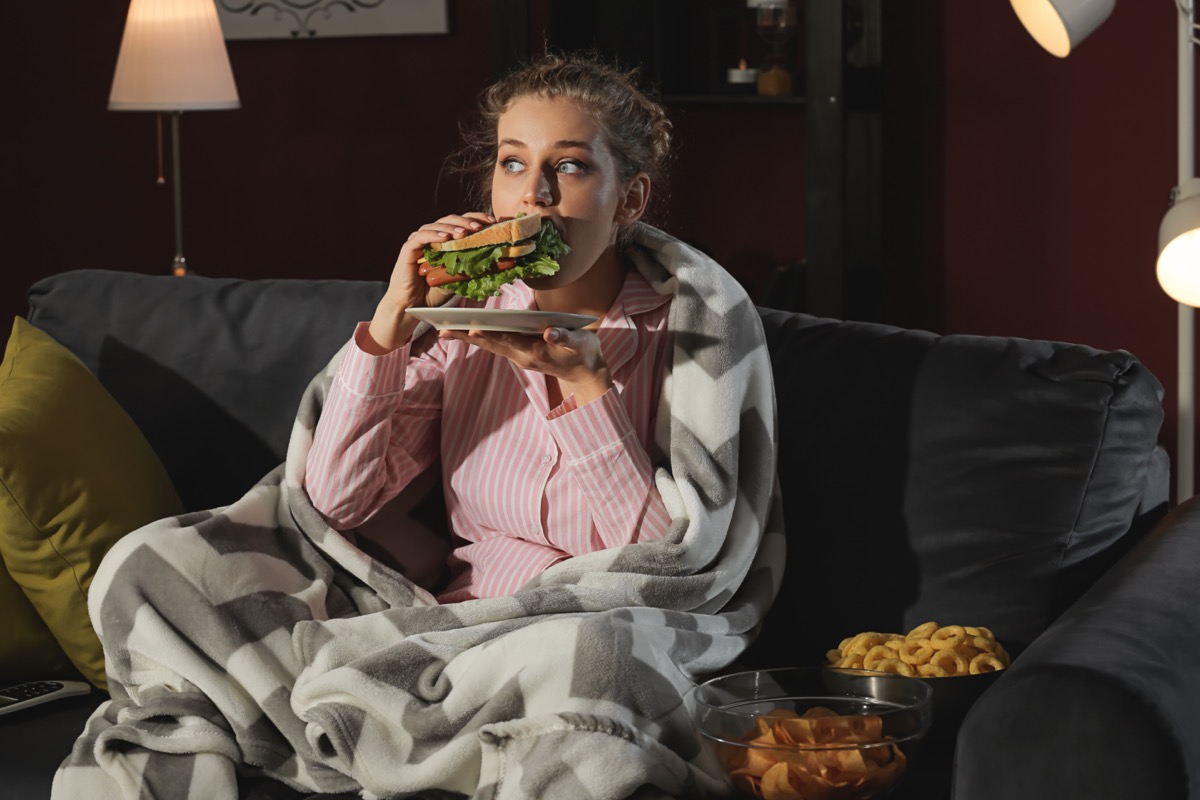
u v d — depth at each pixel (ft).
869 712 4.60
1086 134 11.56
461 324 5.04
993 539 5.47
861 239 11.69
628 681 4.70
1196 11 11.08
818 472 5.78
